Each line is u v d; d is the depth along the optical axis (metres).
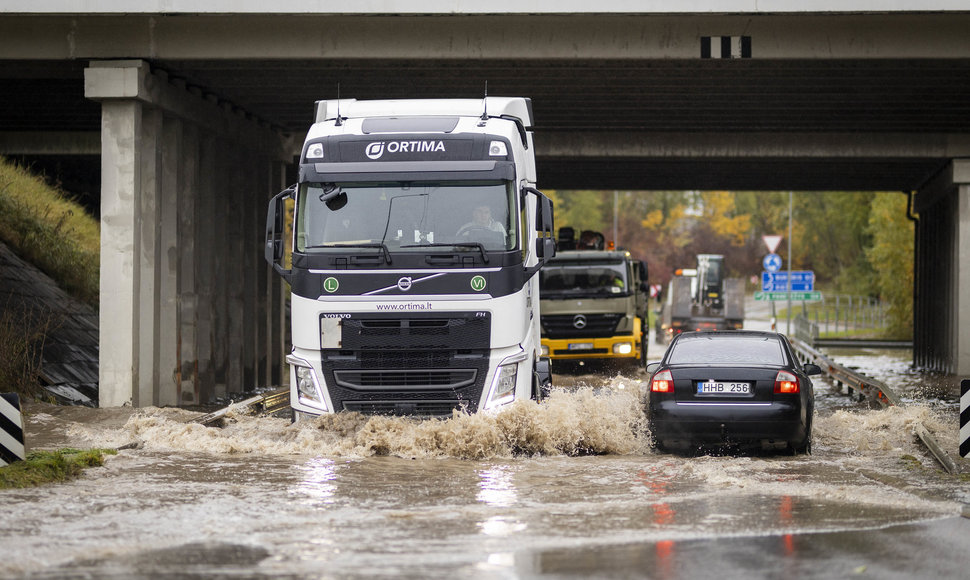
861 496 18.55
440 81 41.09
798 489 19.34
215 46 36.06
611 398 25.94
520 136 26.70
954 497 18.62
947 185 55.38
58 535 14.91
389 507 17.30
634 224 195.00
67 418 31.73
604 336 55.41
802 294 86.69
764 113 48.62
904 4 34.47
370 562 13.35
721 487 19.58
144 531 15.22
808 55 35.97
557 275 55.72
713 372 24.05
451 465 22.36
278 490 18.89
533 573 12.81
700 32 35.81
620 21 35.78
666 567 13.16
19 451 20.03
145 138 38.31
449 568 13.06
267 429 27.19
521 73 39.56
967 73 39.50
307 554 13.80
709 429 23.81
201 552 13.91
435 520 16.20
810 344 88.31
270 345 51.53
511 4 34.66
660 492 18.97
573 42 35.94
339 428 24.33
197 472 20.95
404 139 25.14
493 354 24.38
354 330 24.41
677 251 195.75
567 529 15.55
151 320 38.06
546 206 25.34
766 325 138.88
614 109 47.44
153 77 37.25
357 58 36.03
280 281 54.44
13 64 37.47
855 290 157.00
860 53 36.00
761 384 23.84
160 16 35.38
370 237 24.55
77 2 34.75
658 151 54.06
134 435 25.89
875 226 107.25
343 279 24.45
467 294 24.30
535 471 21.56
